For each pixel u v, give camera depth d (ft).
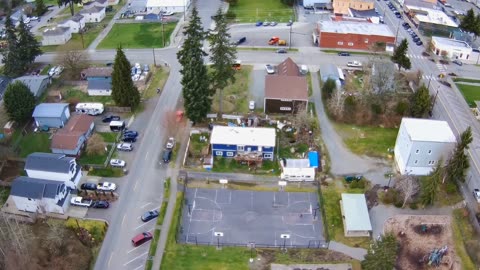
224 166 261.03
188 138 282.15
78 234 218.38
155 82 341.62
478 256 208.74
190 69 271.69
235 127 273.33
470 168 260.01
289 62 340.39
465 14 472.44
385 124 294.87
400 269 205.26
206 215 230.07
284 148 274.36
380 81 302.25
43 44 405.18
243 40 400.88
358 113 297.12
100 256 208.23
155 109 310.86
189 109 281.33
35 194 225.35
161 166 260.62
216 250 211.61
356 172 257.14
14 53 346.95
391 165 262.88
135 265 204.03
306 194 243.60
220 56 284.00
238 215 230.48
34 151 272.92
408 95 318.65
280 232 221.66
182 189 245.04
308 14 460.55
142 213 230.48
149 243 214.48
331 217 228.84
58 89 335.26
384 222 226.38
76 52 361.30
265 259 207.72
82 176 253.03
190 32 295.28
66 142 263.70
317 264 205.05
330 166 261.03
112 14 470.80
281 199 240.12
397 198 236.63
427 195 228.43
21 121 293.64
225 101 317.22
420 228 223.51
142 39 412.36
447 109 312.29
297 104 300.81
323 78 336.49
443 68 366.63
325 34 388.78
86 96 326.85
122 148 270.87
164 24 440.86
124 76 293.23
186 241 215.92
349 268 203.21
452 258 209.26
